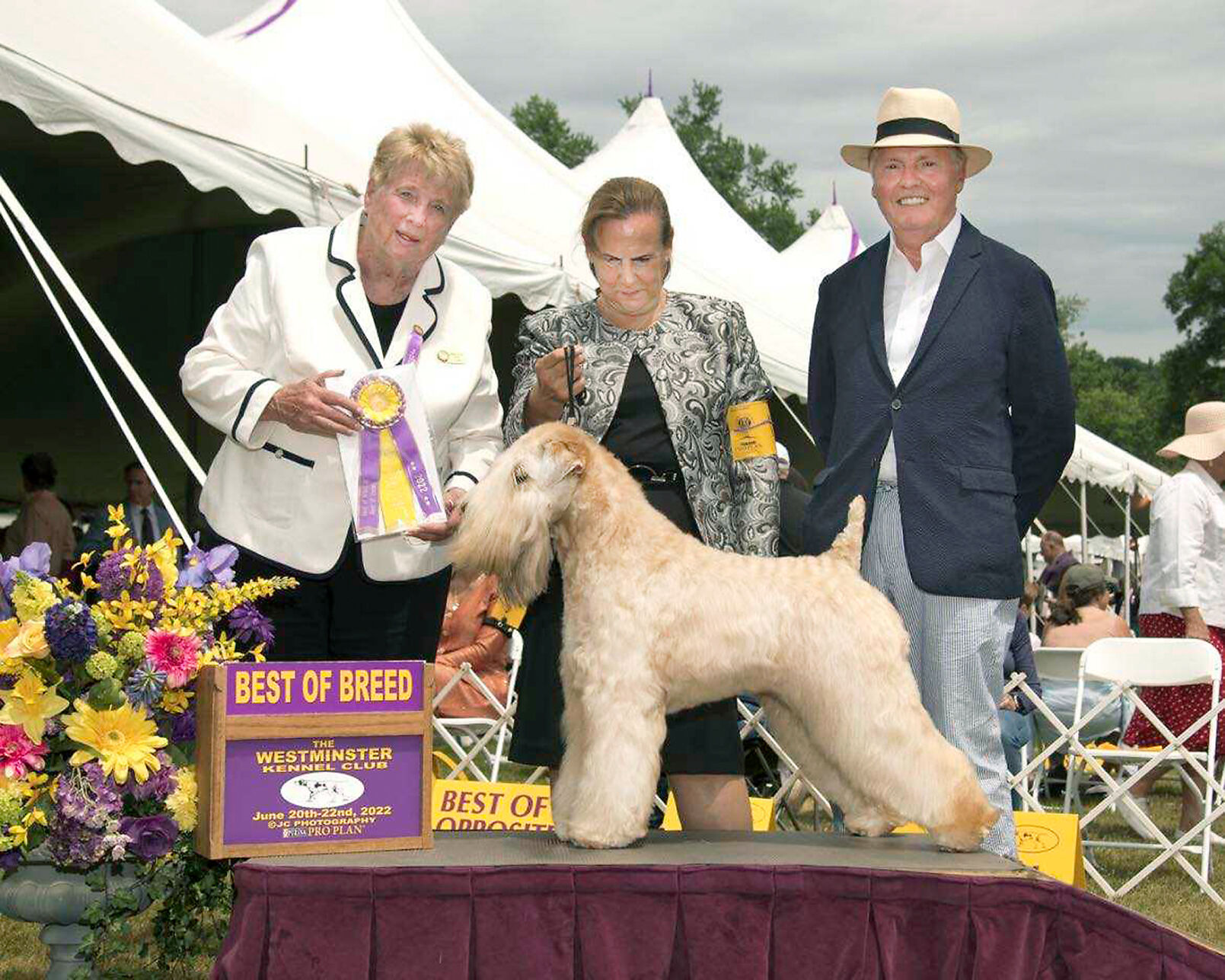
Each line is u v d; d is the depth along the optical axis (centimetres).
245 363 336
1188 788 636
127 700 291
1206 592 623
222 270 1005
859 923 267
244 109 681
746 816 332
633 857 278
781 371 1067
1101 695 681
